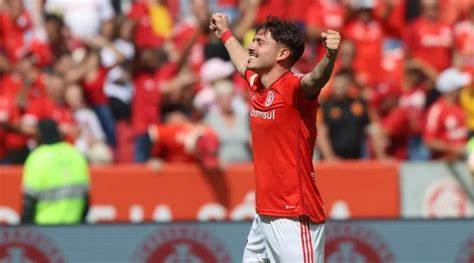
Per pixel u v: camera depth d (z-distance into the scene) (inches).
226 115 1557.6
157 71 1689.2
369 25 1841.8
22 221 1354.6
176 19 1929.1
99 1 1872.5
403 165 1519.4
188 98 1648.6
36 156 1354.6
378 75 1813.5
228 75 1684.3
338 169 1505.9
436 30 1865.2
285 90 839.1
